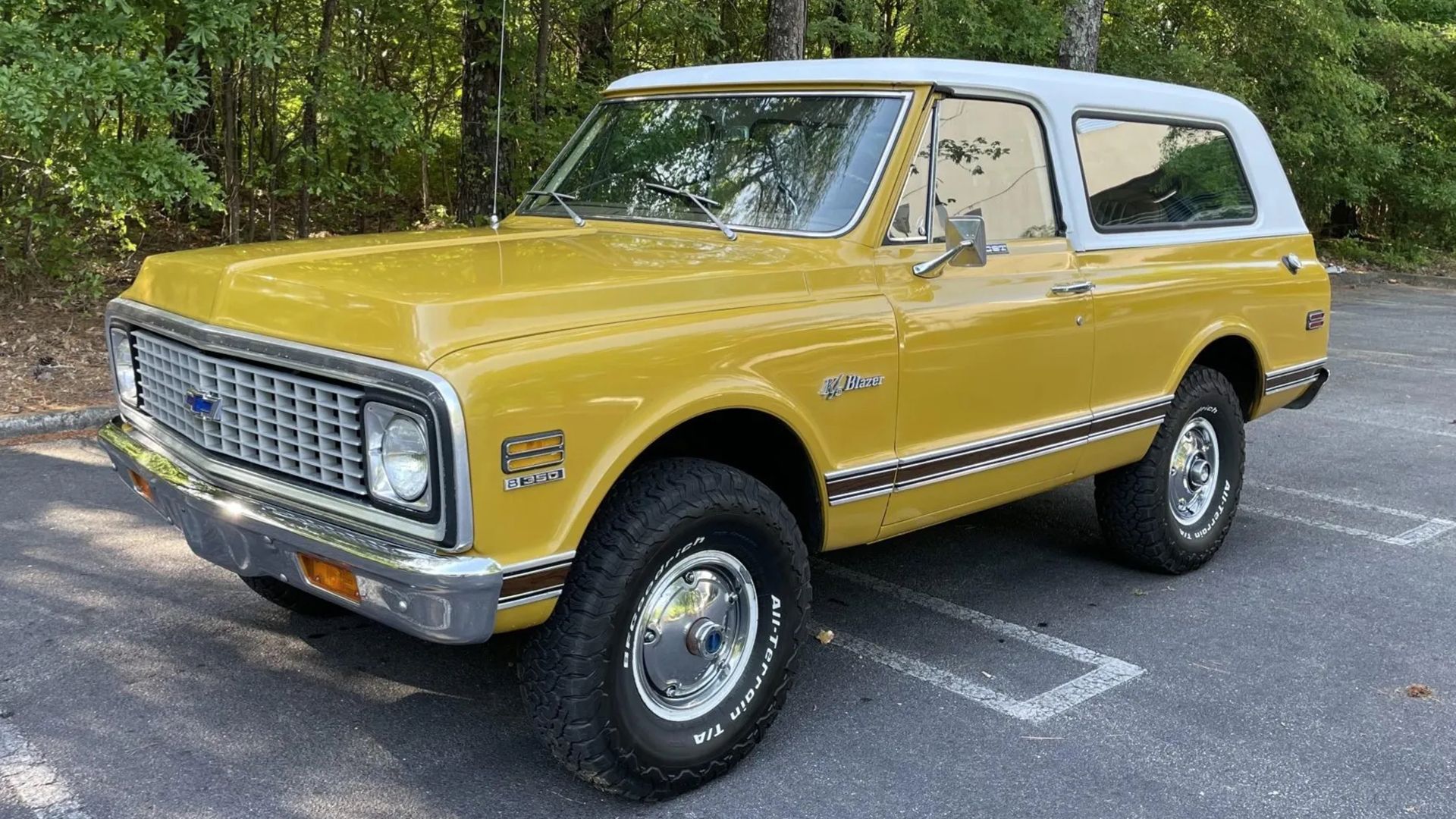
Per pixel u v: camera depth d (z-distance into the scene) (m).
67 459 6.45
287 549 3.07
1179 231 5.07
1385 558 5.65
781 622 3.50
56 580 4.78
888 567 5.39
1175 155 5.14
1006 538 5.85
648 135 4.52
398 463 2.83
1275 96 18.86
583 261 3.52
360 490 2.94
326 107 10.38
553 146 11.39
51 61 7.73
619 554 3.07
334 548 2.89
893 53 14.09
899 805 3.35
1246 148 5.57
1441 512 6.43
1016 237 4.34
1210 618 4.84
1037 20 13.34
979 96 4.19
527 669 3.09
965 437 4.12
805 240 3.85
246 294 3.24
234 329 3.19
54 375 7.86
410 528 2.83
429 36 12.59
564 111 11.94
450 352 2.79
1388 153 19.75
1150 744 3.75
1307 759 3.67
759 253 3.74
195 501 3.27
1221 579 5.31
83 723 3.66
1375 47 20.11
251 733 3.64
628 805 3.31
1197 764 3.63
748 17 13.70
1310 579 5.33
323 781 3.38
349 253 3.60
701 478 3.24
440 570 2.75
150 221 12.85
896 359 3.79
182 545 5.23
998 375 4.18
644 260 3.57
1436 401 9.42
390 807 3.26
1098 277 4.57
